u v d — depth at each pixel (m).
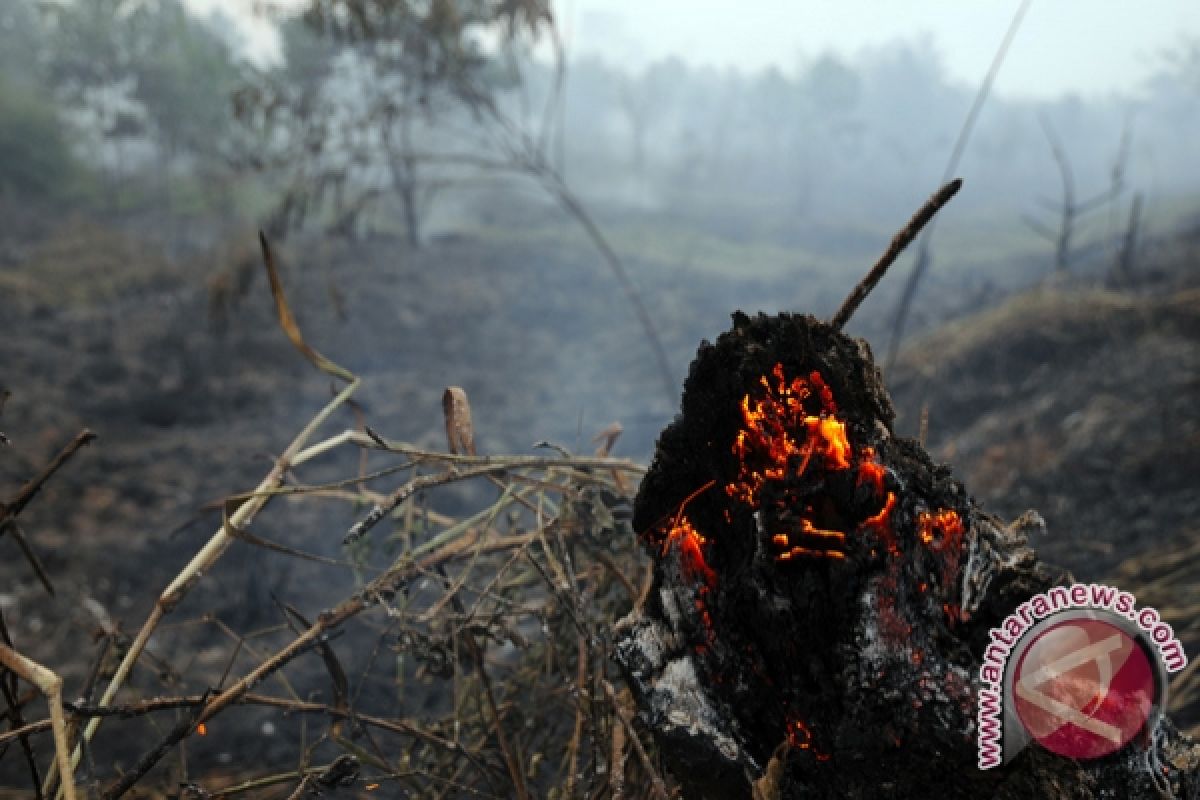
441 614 1.94
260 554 5.63
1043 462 6.25
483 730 2.07
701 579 1.38
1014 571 1.34
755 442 1.35
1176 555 4.45
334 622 1.81
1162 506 5.18
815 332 1.40
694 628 1.38
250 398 10.60
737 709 1.35
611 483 2.03
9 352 11.73
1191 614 3.76
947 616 1.30
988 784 1.25
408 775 1.90
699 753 1.33
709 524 1.42
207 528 6.71
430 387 11.19
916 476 1.32
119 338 12.91
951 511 1.32
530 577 2.07
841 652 1.28
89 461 8.30
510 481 2.00
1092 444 6.19
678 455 1.43
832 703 1.29
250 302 13.86
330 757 3.61
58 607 5.53
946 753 1.24
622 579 1.89
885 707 1.26
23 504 1.71
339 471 8.20
